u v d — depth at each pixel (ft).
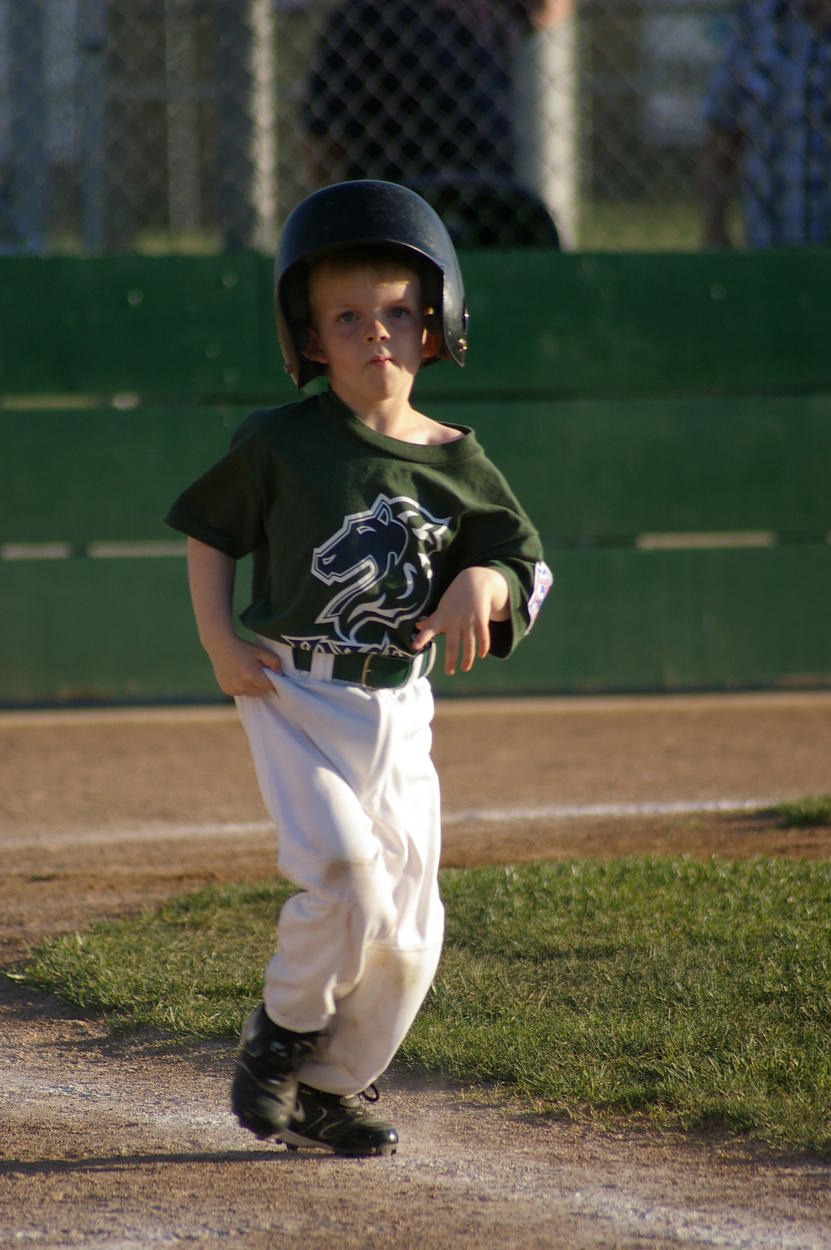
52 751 76.28
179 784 69.82
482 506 31.60
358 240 30.53
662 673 88.74
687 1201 29.58
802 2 94.94
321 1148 32.68
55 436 83.92
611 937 44.50
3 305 83.25
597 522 87.30
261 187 88.94
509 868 51.34
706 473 87.71
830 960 41.63
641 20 120.16
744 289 87.10
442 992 40.52
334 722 30.53
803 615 89.20
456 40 87.97
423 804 31.35
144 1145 33.12
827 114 94.63
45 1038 39.91
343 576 30.55
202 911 48.47
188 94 109.40
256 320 84.89
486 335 85.76
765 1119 32.55
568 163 103.65
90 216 110.22
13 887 53.01
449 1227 28.55
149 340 84.43
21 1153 32.63
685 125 123.44
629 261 86.28
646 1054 36.29
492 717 83.61
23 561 84.38
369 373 30.96
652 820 61.72
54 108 107.86
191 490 32.17
